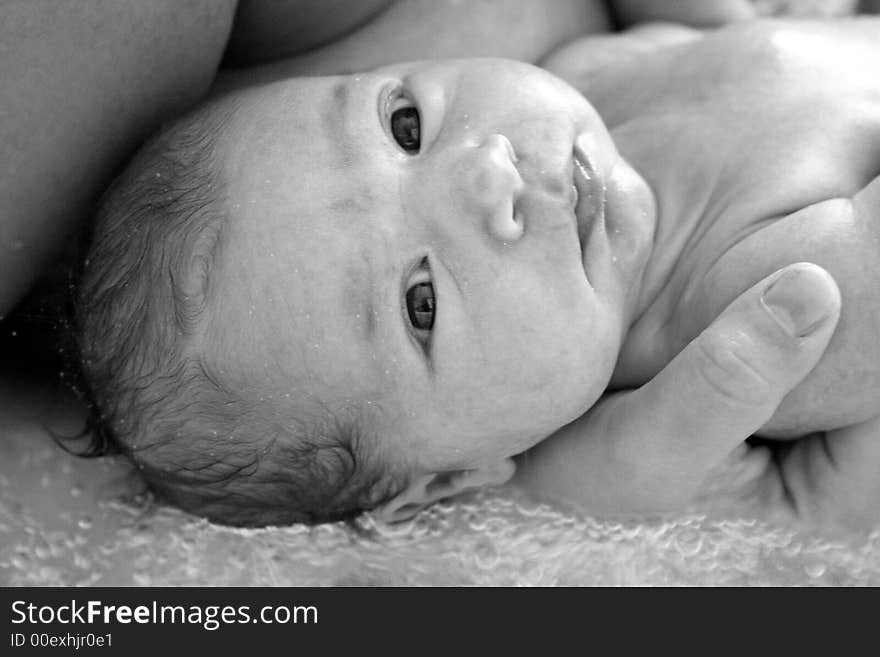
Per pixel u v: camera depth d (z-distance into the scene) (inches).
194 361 51.6
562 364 51.0
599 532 56.5
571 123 51.9
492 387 51.2
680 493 53.7
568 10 66.4
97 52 48.9
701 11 66.6
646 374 55.1
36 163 49.8
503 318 49.9
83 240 53.6
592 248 51.0
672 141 56.2
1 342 58.4
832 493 53.5
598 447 53.6
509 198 48.9
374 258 49.8
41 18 46.6
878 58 56.4
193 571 55.9
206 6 51.8
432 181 49.9
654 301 54.7
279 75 61.5
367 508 56.7
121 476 57.4
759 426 50.3
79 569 55.0
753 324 47.8
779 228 50.6
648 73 59.7
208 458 54.1
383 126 51.6
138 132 53.6
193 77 54.4
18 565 54.6
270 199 50.4
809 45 56.6
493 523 57.2
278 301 50.1
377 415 52.1
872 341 48.6
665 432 50.9
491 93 52.1
